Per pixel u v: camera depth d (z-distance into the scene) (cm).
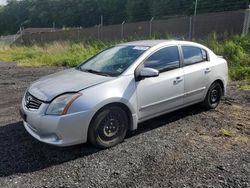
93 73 473
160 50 499
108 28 2364
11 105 697
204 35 1587
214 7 2272
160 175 355
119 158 401
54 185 338
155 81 474
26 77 1134
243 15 1395
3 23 8519
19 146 443
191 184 334
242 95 735
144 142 452
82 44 2056
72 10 6400
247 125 523
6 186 338
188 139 463
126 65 462
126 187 331
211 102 604
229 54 1166
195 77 542
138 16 4116
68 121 387
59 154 415
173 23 1802
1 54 2347
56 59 1598
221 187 328
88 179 350
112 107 424
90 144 429
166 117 566
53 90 412
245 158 396
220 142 451
